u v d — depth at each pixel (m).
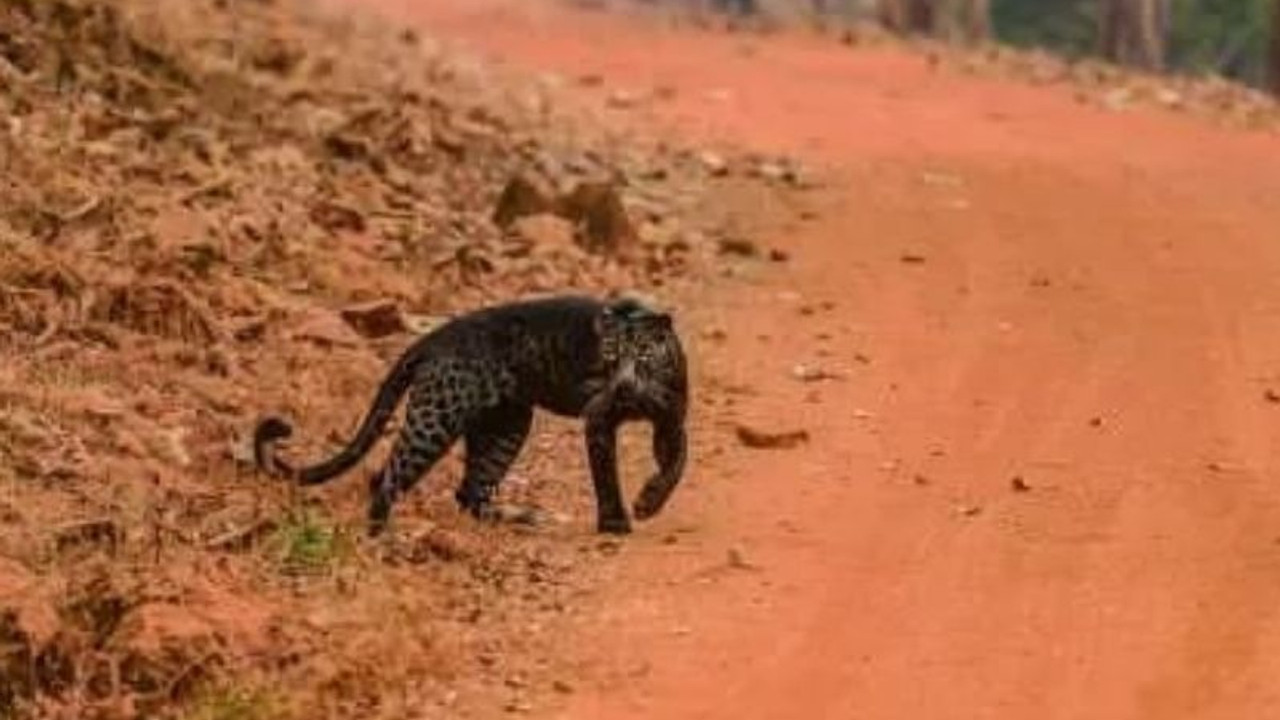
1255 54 106.31
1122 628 20.73
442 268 33.91
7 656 18.86
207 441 25.09
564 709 18.83
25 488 22.73
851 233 41.53
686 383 23.28
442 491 24.84
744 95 59.81
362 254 33.56
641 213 41.19
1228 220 43.53
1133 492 25.33
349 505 23.75
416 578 21.78
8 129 32.75
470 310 32.56
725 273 37.44
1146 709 18.72
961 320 34.69
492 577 22.12
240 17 47.84
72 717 18.55
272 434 23.86
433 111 44.62
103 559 21.05
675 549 23.11
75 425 24.33
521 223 36.94
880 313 35.09
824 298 36.09
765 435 27.16
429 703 19.00
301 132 39.19
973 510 24.62
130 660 19.05
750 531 23.80
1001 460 26.70
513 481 25.59
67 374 25.83
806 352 32.28
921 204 44.78
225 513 22.75
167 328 27.81
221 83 39.38
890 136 53.62
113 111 35.88
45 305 27.34
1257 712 18.61
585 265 36.03
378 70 48.81
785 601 21.56
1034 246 40.72
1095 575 22.30
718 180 46.06
